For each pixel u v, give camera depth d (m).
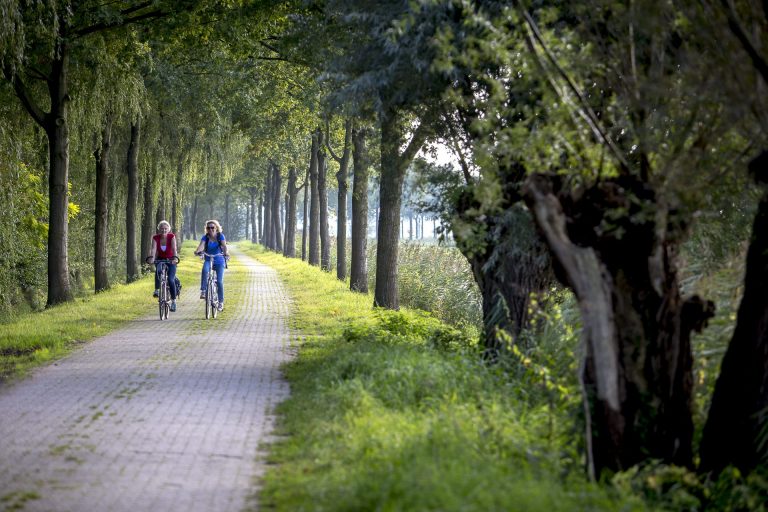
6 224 41.16
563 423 13.07
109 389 18.23
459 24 16.97
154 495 10.36
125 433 13.91
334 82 21.19
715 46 11.34
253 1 36.12
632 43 11.95
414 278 46.34
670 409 11.84
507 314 18.84
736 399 12.30
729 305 15.02
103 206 50.62
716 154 11.91
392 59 18.89
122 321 33.78
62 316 33.75
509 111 13.19
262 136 63.06
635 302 11.58
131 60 40.78
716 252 16.27
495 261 18.56
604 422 11.59
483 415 13.20
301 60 39.19
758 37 11.38
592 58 12.14
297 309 40.22
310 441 12.94
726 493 11.84
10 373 20.42
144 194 67.31
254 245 163.50
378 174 25.69
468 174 18.75
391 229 35.19
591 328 11.36
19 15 30.67
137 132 56.97
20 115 40.56
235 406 16.39
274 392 18.00
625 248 11.48
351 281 48.38
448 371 16.33
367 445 11.81
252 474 11.41
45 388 18.34
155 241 35.09
